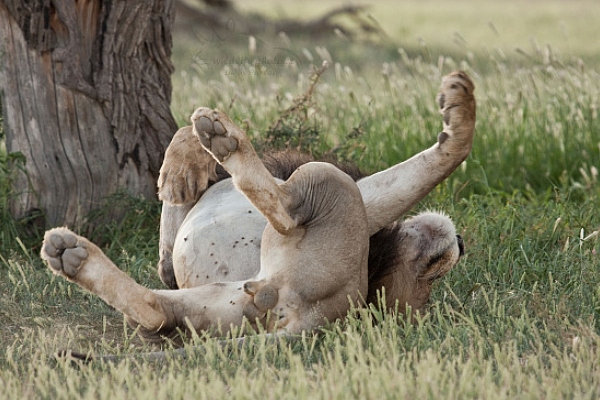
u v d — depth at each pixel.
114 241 26.02
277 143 28.59
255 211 20.02
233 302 18.05
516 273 23.11
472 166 33.16
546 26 92.38
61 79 26.56
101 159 26.91
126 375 15.70
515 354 16.78
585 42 78.25
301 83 35.31
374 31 75.81
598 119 35.50
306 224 18.11
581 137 34.84
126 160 27.19
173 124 28.12
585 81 36.38
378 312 19.47
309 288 17.84
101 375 16.53
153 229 26.92
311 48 66.75
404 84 37.72
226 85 35.75
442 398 15.08
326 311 18.05
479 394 15.36
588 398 15.12
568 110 35.75
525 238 24.91
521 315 19.78
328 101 36.28
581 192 31.69
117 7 26.70
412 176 20.20
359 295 18.45
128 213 26.86
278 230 17.73
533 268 23.38
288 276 17.91
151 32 27.47
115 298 17.39
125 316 18.44
